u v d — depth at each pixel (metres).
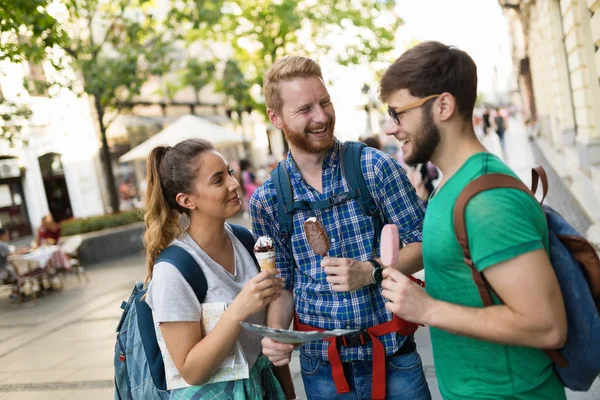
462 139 1.34
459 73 1.30
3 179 16.38
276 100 1.90
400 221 1.91
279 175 1.99
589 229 5.78
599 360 1.26
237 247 2.00
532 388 1.31
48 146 17.77
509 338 1.20
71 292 9.51
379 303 1.89
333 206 1.92
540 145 16.14
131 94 13.31
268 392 1.96
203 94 26.92
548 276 1.18
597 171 8.25
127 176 21.17
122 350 1.90
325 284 1.91
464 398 1.38
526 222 1.19
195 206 1.84
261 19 15.68
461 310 1.26
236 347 1.76
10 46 6.31
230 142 12.91
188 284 1.74
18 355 5.93
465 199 1.24
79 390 4.51
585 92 8.56
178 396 1.75
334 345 1.90
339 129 20.14
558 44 10.76
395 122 1.37
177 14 13.39
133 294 1.95
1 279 9.23
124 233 13.64
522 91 22.39
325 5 15.52
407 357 1.95
